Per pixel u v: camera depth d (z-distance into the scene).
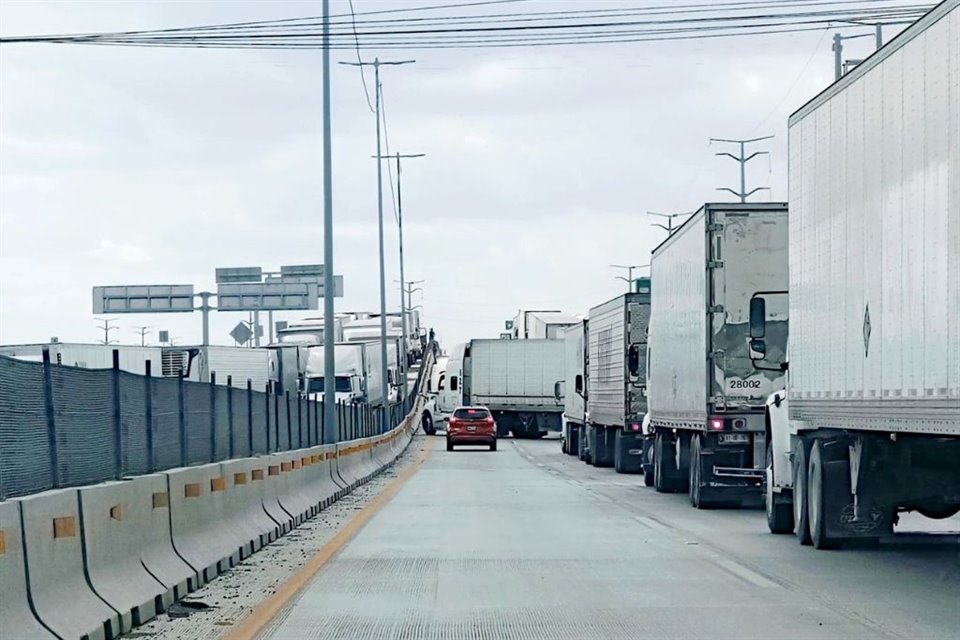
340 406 40.47
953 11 13.15
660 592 14.89
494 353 81.50
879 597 14.38
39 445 11.44
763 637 11.88
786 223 26.61
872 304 15.96
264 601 14.34
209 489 17.56
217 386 20.33
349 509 28.59
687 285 29.08
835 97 17.72
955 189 13.09
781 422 21.86
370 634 12.22
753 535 21.89
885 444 17.78
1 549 9.59
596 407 49.53
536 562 17.95
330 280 38.38
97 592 11.89
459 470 47.59
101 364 46.38
